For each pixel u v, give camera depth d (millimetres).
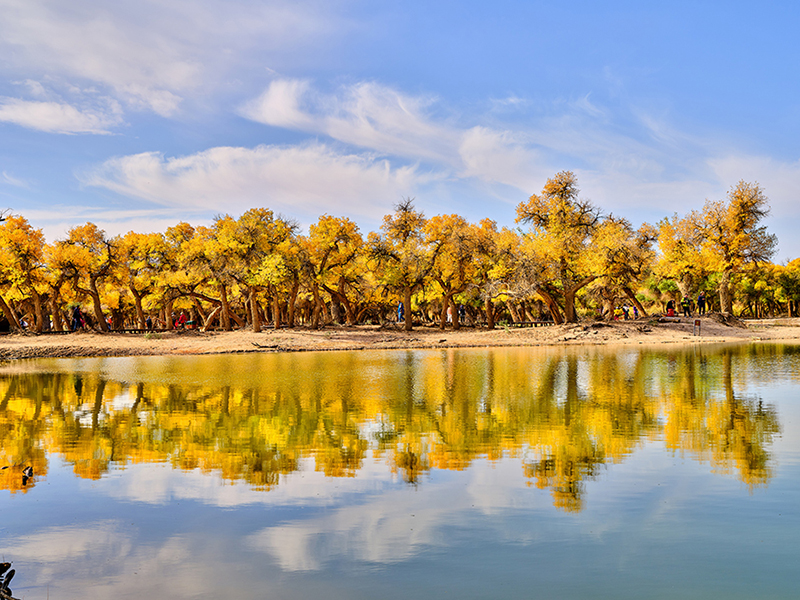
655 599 4977
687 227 63469
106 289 66688
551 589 5188
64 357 37375
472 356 34375
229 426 12883
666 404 15008
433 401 16203
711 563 5664
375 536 6426
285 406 15594
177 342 44656
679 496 7621
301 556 5941
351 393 18109
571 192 53406
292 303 56625
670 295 80750
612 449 10266
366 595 5105
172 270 58875
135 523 6945
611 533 6418
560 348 40562
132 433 12242
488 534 6434
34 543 6371
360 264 59969
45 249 50625
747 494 7664
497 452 10188
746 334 50281
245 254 51844
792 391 17109
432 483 8375
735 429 11805
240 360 33156
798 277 83625
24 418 14195
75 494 8070
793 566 5582
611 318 62562
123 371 26609
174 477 8867
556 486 8133
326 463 9602
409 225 55688
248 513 7215
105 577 5504
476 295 60750
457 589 5203
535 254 52062
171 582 5410
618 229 50125
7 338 45438
